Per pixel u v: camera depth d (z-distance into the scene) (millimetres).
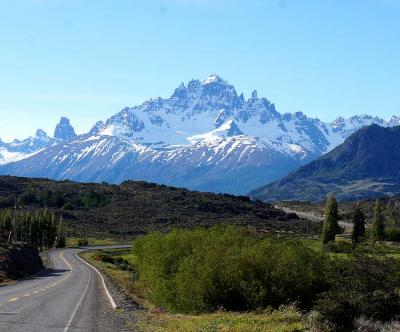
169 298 35031
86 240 139500
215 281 32344
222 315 27859
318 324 23250
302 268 32781
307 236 142875
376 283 29562
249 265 32500
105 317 26719
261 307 30859
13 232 102125
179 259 41719
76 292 41344
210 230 48844
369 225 166250
